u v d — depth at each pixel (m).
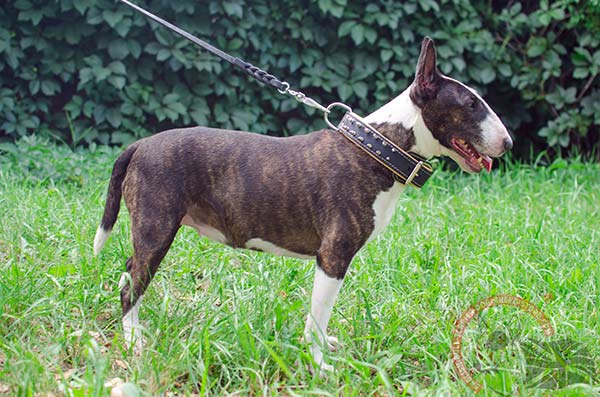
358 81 4.44
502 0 5.07
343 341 2.65
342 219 2.46
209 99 4.50
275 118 4.61
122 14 4.07
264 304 2.63
